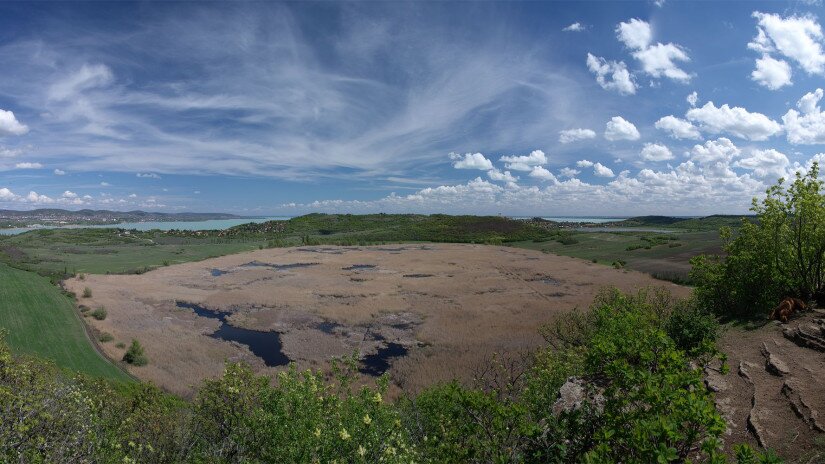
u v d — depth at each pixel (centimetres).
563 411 652
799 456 738
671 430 464
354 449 605
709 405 485
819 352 1134
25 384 809
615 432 543
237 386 911
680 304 1820
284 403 693
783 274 1631
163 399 1373
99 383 1238
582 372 1185
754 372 1102
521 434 644
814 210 1548
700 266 1975
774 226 1666
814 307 1511
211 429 948
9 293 5091
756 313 1617
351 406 668
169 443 998
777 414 881
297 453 620
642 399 569
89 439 774
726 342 1367
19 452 654
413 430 1091
